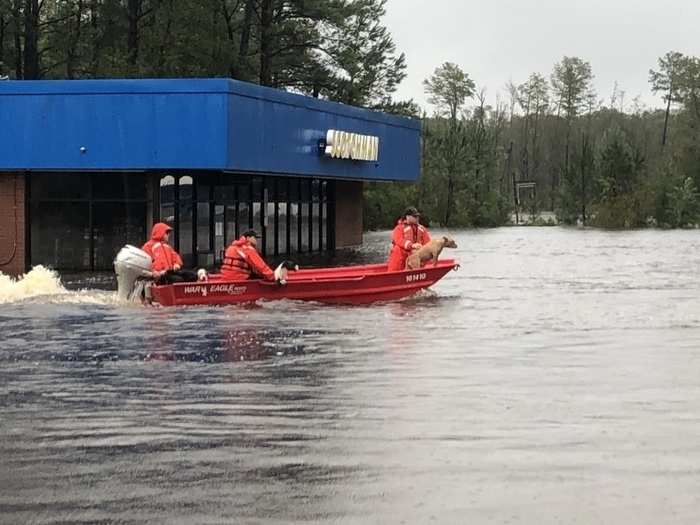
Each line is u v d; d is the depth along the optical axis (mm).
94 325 15734
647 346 13453
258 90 29266
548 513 6383
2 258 28859
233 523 6219
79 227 28953
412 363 12031
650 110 112562
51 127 27828
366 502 6613
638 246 41938
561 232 59219
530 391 10227
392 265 20734
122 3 48719
